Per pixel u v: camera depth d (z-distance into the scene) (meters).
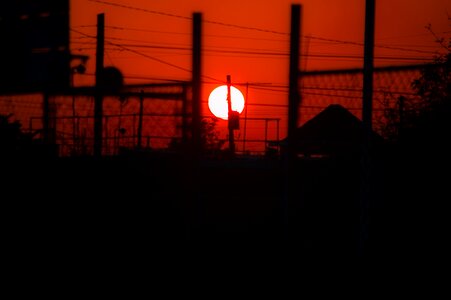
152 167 23.33
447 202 21.64
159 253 21.86
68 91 22.97
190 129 21.64
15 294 19.05
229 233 24.55
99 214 23.56
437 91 22.31
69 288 19.55
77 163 23.91
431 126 22.09
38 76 22.38
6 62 22.11
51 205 23.39
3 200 23.02
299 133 22.61
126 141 23.89
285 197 22.55
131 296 19.08
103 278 20.22
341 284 20.05
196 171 21.59
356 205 23.48
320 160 25.00
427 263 21.53
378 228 22.53
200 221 22.30
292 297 19.31
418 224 22.06
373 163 22.72
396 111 22.53
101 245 22.66
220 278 20.33
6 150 23.48
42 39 21.84
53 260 21.52
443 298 19.41
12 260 21.56
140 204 23.41
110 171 23.91
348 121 22.27
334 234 24.30
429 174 22.00
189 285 19.88
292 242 22.48
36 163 23.62
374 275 20.69
